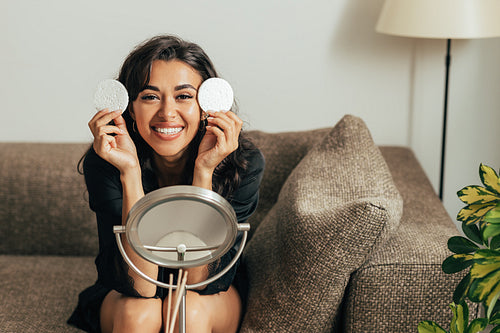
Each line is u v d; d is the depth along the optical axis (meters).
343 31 2.27
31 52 2.32
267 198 1.97
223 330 1.51
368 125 2.35
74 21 2.29
